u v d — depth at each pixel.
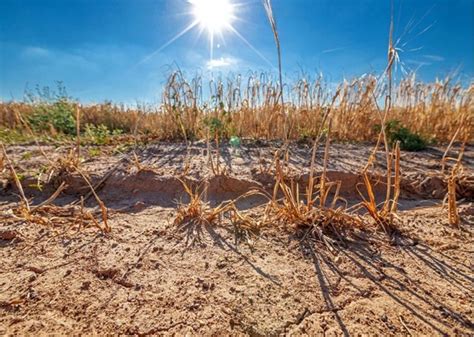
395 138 4.01
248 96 4.68
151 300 1.11
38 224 1.71
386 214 1.74
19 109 6.73
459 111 4.96
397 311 1.07
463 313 1.07
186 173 2.43
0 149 3.43
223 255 1.43
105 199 2.17
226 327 1.00
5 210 1.90
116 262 1.35
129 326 0.99
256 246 1.52
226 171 2.55
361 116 4.50
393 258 1.43
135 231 1.67
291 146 3.86
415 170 2.74
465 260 1.42
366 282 1.25
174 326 1.00
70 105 6.09
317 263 1.38
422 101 5.18
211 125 4.16
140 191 2.27
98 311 1.05
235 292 1.17
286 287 1.20
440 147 4.20
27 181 2.28
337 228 1.68
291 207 1.73
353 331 0.98
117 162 2.82
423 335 0.97
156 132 4.66
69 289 1.16
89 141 4.03
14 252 1.43
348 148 3.81
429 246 1.54
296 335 0.97
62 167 2.36
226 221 1.80
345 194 2.37
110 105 7.53
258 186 2.31
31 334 0.95
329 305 1.10
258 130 4.54
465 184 2.28
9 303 1.08
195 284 1.21
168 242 1.55
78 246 1.49
